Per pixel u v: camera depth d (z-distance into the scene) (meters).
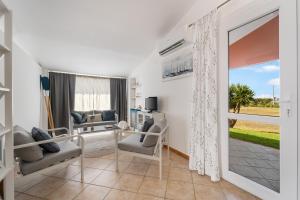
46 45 3.55
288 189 1.48
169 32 3.39
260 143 1.86
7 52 1.44
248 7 1.81
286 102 1.49
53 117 4.96
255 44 1.82
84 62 4.67
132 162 2.79
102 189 1.96
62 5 2.37
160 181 2.15
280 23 1.53
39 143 1.81
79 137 2.45
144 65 4.93
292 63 1.45
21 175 1.70
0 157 1.54
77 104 5.47
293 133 1.45
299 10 1.40
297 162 1.42
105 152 3.29
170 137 3.45
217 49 2.21
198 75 2.39
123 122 5.18
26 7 2.28
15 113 2.80
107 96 6.00
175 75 3.29
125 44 3.80
